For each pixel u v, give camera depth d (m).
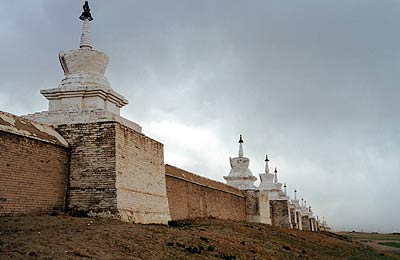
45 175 20.61
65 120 23.05
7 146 18.64
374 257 36.03
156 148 27.70
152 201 25.97
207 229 28.62
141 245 17.17
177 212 33.16
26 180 19.47
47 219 18.80
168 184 31.95
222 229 30.39
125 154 23.08
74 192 21.86
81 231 17.30
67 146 22.27
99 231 17.73
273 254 24.14
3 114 19.58
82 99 24.05
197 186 38.06
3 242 14.13
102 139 22.25
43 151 20.66
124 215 21.80
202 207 38.72
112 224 19.86
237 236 28.30
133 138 24.34
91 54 25.09
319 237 42.97
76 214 21.36
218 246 21.25
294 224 71.62
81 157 22.27
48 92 24.14
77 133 22.61
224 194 45.53
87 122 22.66
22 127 19.91
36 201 19.92
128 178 23.12
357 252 36.94
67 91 23.92
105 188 21.61
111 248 15.74
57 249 14.08
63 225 18.00
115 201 21.36
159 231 20.98
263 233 33.66
